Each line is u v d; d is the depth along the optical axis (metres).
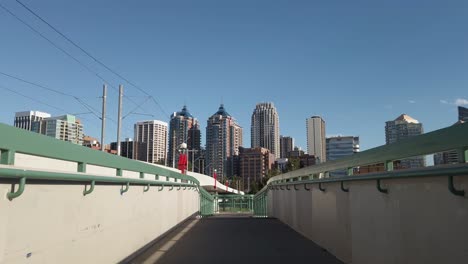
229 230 16.14
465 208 4.41
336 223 9.80
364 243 7.58
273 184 23.77
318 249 11.11
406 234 5.76
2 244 4.30
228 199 46.78
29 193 4.83
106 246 7.59
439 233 4.90
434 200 5.02
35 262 4.95
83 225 6.46
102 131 32.91
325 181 10.52
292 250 10.96
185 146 55.19
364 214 7.58
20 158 5.17
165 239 13.25
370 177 6.91
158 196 12.81
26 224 4.75
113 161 7.97
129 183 9.23
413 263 5.54
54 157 5.38
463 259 4.43
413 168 5.45
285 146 172.75
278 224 18.92
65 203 5.80
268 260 9.52
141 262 9.26
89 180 6.32
